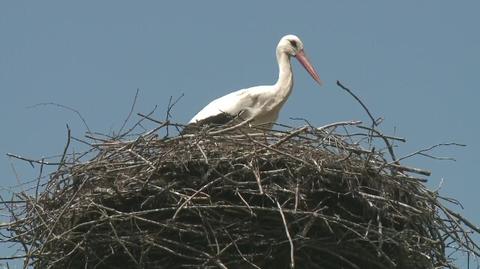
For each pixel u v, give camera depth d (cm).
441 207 1509
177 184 1462
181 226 1426
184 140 1509
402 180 1493
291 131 1537
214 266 1423
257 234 1437
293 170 1468
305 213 1412
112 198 1463
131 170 1485
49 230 1462
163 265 1446
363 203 1455
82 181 1505
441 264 1484
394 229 1458
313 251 1453
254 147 1484
